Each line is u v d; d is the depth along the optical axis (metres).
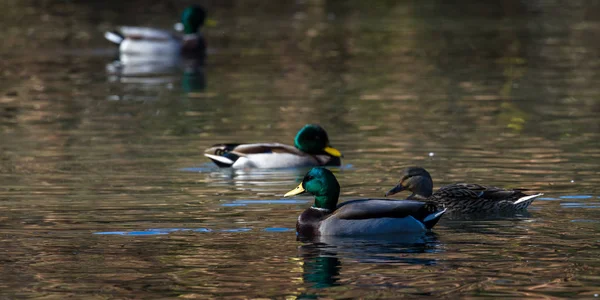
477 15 42.12
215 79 28.12
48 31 37.97
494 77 27.42
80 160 17.33
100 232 12.35
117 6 44.97
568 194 14.21
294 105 23.44
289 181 15.80
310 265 10.81
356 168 16.69
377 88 25.78
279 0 47.12
